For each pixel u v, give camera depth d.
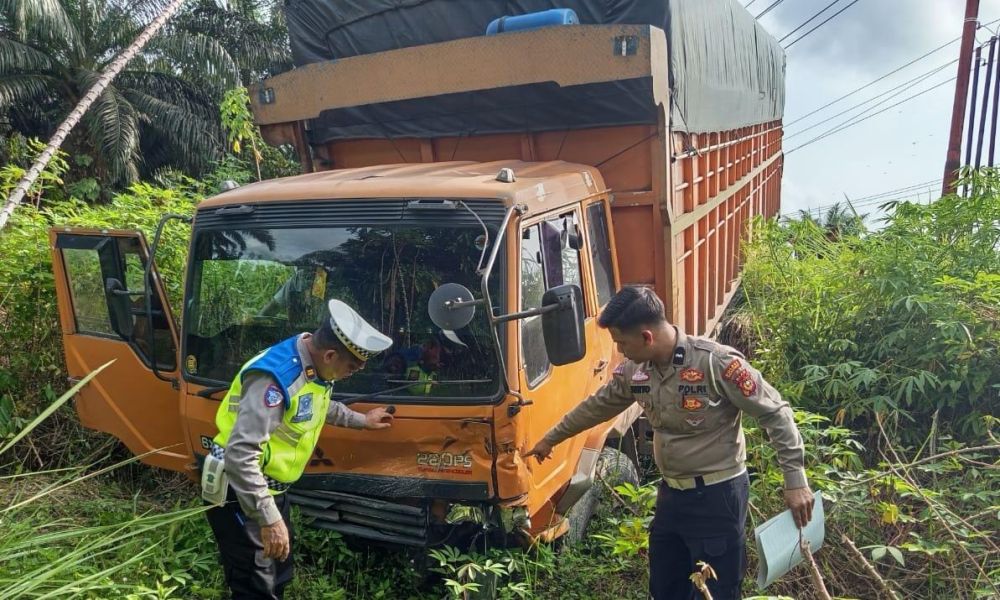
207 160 17.12
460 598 3.39
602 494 4.46
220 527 3.10
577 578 3.83
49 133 16.67
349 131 5.37
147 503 4.51
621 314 2.89
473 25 5.13
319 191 3.53
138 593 2.99
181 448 4.05
